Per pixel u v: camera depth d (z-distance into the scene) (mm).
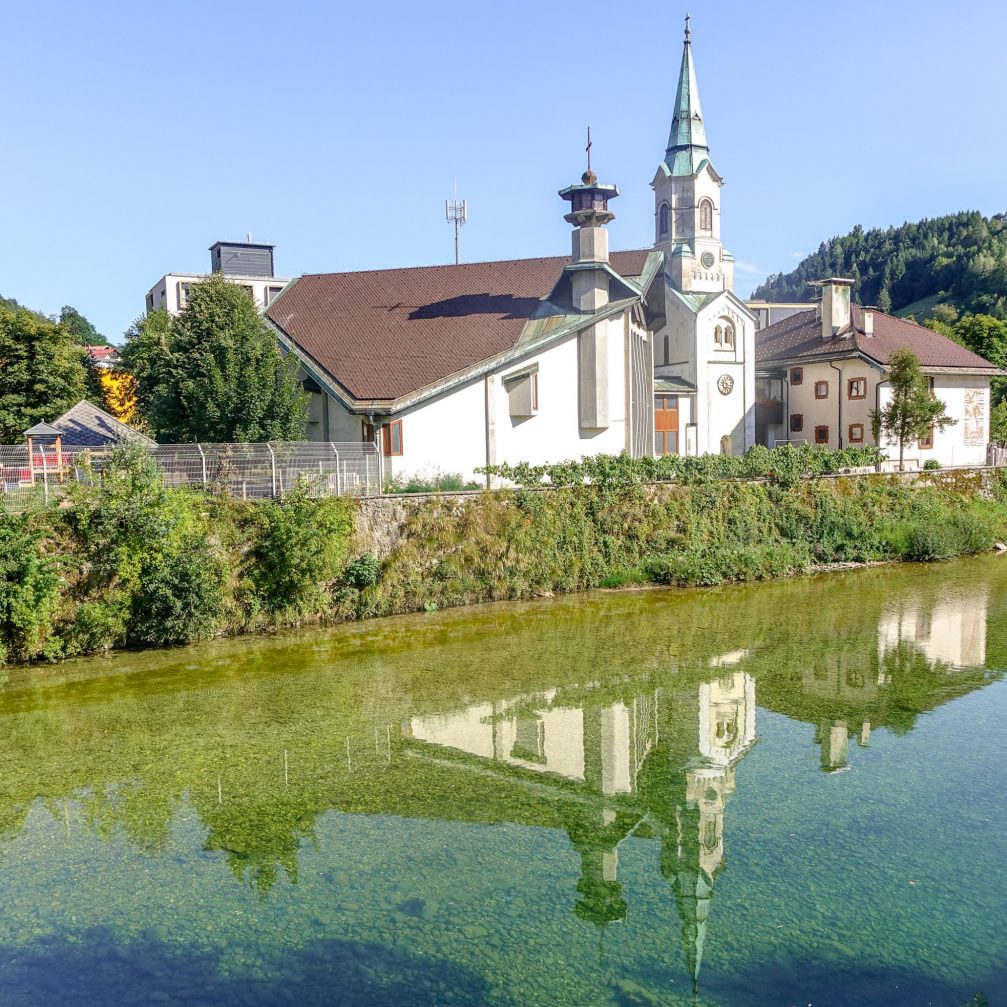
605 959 8617
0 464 22875
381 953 8773
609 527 28969
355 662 20062
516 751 14508
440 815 12039
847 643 21484
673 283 45562
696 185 45594
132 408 42406
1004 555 34812
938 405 36812
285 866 10609
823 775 13367
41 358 41188
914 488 36469
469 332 32500
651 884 10078
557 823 11742
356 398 28328
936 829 11414
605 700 17281
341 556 23766
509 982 8289
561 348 32000
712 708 16734
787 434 47438
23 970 8594
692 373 43719
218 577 22094
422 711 16641
